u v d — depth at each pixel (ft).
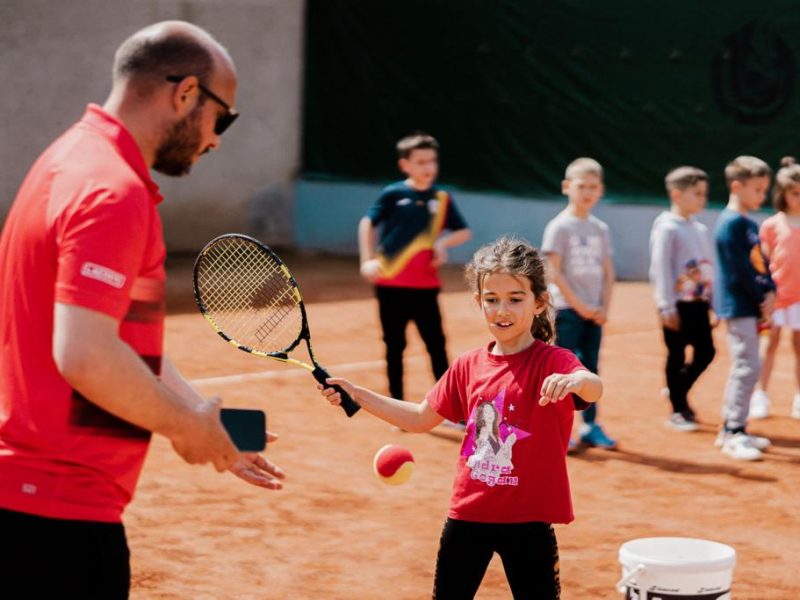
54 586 9.79
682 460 26.84
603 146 62.39
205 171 67.46
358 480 24.75
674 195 29.12
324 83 71.10
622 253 61.77
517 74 64.39
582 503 23.44
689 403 33.01
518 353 14.06
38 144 61.31
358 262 66.28
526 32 63.82
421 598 17.94
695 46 59.72
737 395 27.20
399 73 68.28
